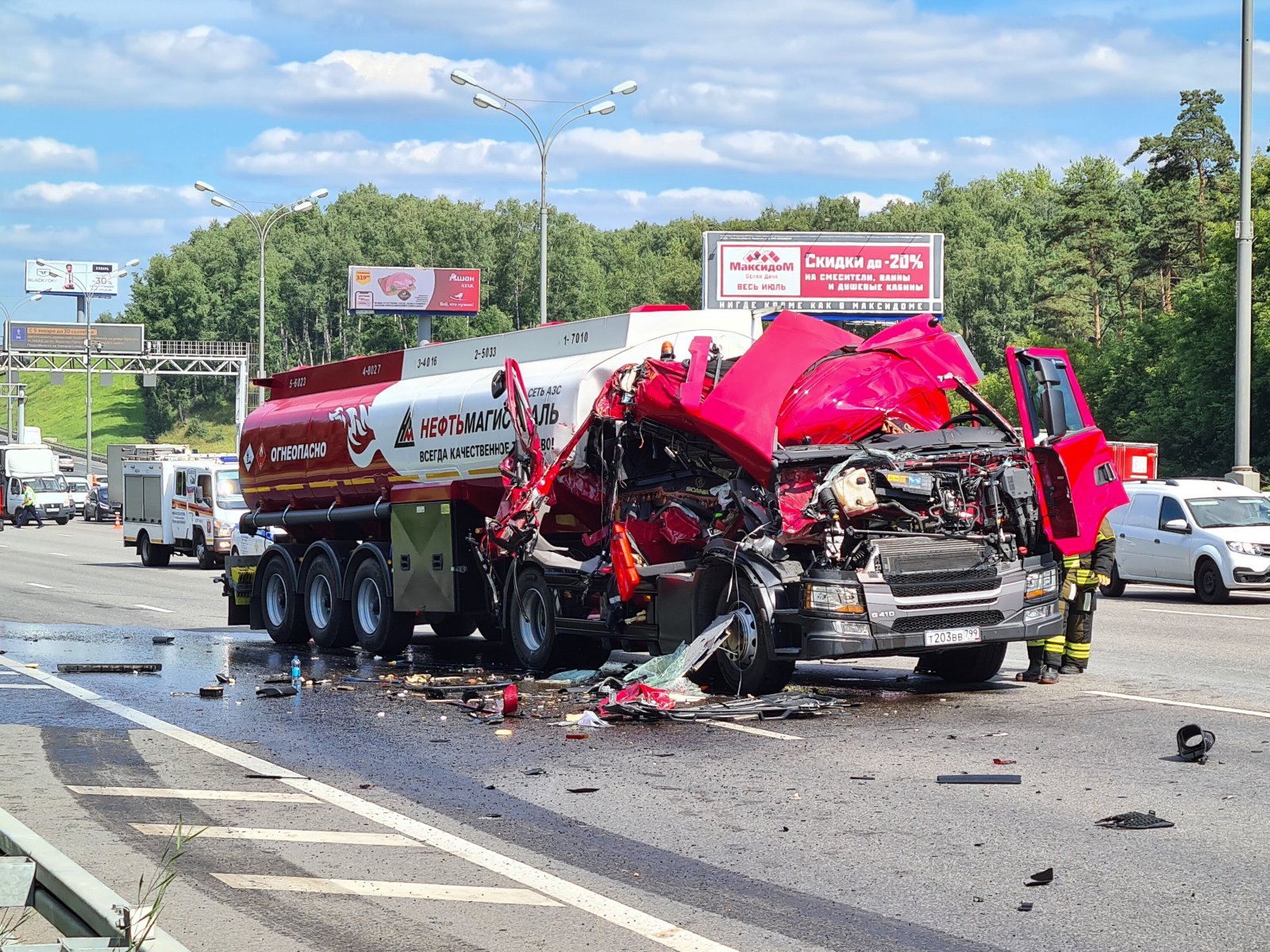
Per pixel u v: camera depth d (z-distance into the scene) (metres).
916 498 11.99
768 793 8.47
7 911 5.82
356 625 16.98
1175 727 10.38
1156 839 7.20
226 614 22.64
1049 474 12.42
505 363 14.94
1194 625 18.58
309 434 18.50
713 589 12.55
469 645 18.02
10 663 15.73
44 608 23.48
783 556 11.96
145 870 6.85
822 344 12.83
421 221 158.62
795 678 13.70
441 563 15.77
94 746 10.42
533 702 12.34
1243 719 10.77
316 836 7.56
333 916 6.12
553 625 14.23
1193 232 79.94
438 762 9.68
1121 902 6.14
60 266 130.75
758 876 6.67
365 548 16.94
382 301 86.12
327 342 164.00
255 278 169.75
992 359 124.75
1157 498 24.05
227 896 6.41
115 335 90.62
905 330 13.24
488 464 15.20
